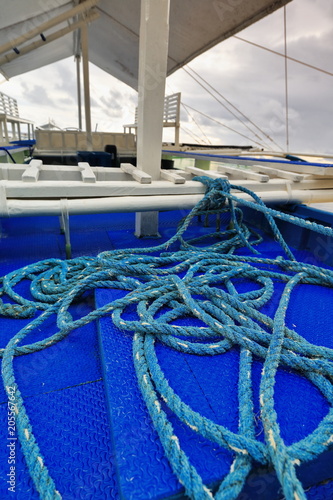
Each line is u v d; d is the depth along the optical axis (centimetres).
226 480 56
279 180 203
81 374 93
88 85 478
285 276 132
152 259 142
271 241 203
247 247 179
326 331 103
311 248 186
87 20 429
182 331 93
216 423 68
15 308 114
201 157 424
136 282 123
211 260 140
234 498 54
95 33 566
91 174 168
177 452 60
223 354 90
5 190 148
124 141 543
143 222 201
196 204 173
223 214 265
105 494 64
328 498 67
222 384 79
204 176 185
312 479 67
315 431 62
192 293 111
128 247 187
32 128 1008
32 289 129
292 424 68
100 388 89
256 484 61
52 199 159
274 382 74
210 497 53
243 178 225
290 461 55
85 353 101
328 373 79
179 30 448
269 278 130
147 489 56
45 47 579
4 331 109
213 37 439
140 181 171
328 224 175
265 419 63
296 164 239
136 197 168
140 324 93
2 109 698
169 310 109
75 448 72
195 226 234
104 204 162
